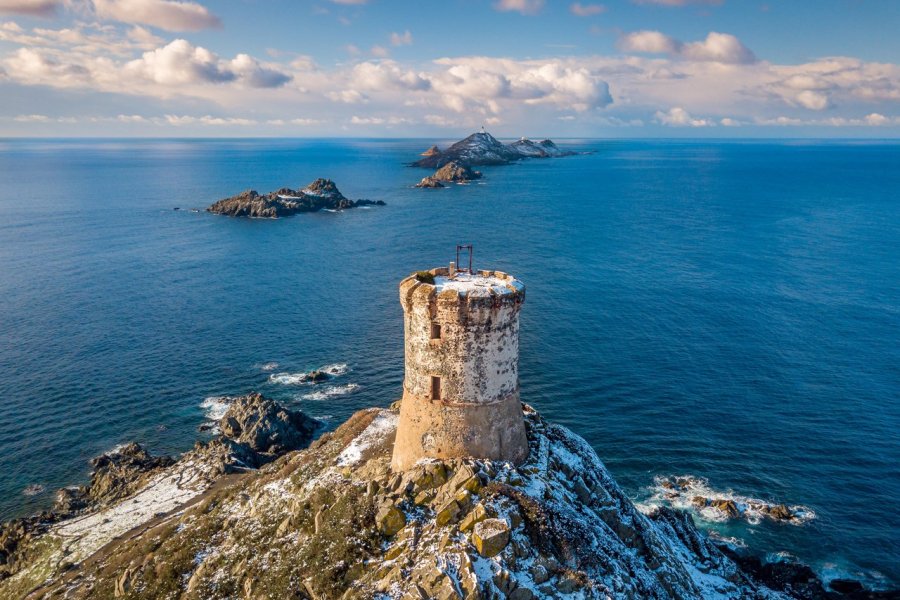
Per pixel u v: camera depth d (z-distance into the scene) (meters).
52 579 50.00
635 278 130.75
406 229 192.88
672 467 65.81
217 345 100.69
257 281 136.12
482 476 35.59
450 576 29.73
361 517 35.94
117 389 86.25
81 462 70.75
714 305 113.50
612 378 83.94
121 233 191.38
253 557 38.72
